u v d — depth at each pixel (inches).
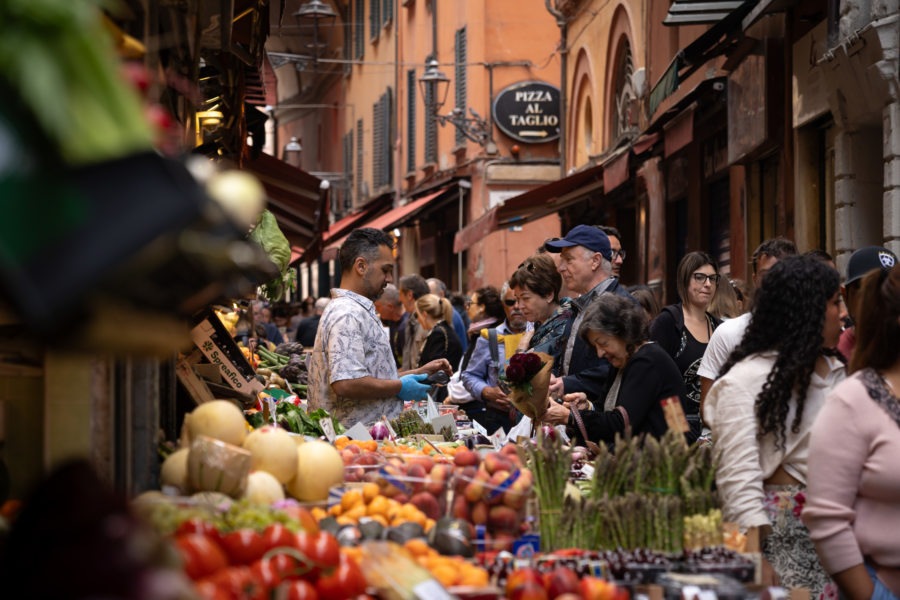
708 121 607.2
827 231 447.8
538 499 142.6
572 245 260.5
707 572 129.7
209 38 198.2
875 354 146.6
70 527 72.8
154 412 143.3
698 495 143.6
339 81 1849.2
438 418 259.4
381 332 251.9
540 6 1083.9
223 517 119.2
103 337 63.3
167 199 62.0
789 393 156.6
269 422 238.5
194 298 71.2
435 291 488.4
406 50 1418.6
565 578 116.1
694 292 256.5
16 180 59.5
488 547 139.2
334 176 1813.5
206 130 249.4
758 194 534.3
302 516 128.6
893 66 366.0
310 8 1151.6
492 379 311.4
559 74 1087.0
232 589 98.8
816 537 143.8
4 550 74.4
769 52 481.1
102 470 125.0
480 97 1085.1
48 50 60.8
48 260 58.6
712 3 487.5
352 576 108.7
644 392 198.2
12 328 119.4
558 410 209.5
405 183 1434.5
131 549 72.1
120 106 63.0
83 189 60.9
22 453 122.2
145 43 123.3
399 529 137.8
